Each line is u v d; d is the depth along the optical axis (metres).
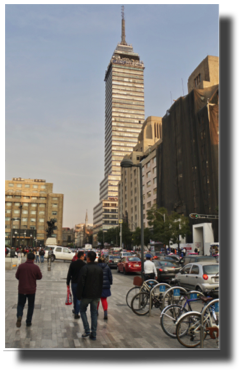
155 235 45.69
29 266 6.69
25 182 105.56
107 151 183.12
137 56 188.75
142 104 179.12
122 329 6.61
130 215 95.56
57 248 33.44
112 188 161.62
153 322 7.34
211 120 48.41
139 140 103.94
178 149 58.12
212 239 44.62
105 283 7.71
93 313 5.87
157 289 8.45
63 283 15.21
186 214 53.22
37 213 102.69
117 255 29.20
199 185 50.59
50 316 7.73
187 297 6.56
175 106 59.69
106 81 196.38
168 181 61.41
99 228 161.75
